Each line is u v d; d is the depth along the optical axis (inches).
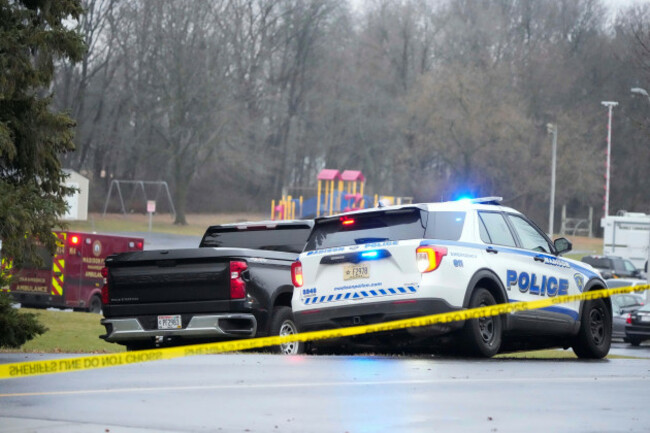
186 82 5989.2
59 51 1568.7
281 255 1146.0
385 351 1109.1
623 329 2329.0
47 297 2400.3
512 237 1047.0
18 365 839.7
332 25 7017.7
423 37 6934.1
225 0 6181.1
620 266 3905.0
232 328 1083.9
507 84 6338.6
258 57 6628.9
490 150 6067.9
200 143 6092.5
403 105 6604.3
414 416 567.8
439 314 940.6
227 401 619.8
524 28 7150.6
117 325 1112.2
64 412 572.7
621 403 643.5
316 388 685.9
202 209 7436.0
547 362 1005.8
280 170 7386.8
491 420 559.2
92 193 6811.0
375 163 7096.5
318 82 7116.1
